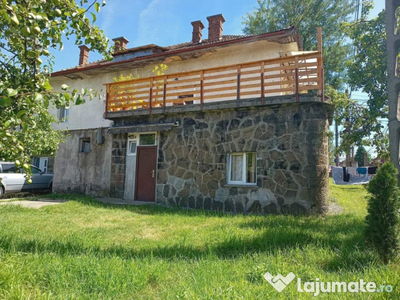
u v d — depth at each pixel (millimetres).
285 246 4504
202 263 3746
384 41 8336
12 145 2879
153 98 11812
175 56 12445
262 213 8453
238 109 9203
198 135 9844
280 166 8469
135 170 11242
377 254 3750
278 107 8680
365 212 8406
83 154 13078
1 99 2076
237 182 9281
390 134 4602
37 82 2980
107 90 11688
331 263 3707
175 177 10109
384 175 3814
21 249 4180
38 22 2768
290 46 11672
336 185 17906
